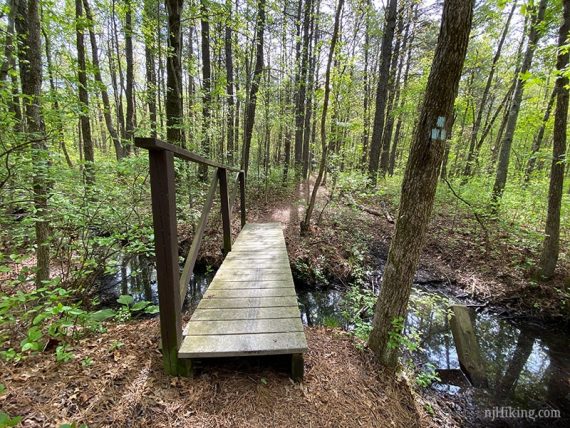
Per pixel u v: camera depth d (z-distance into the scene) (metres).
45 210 3.17
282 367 2.31
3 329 2.27
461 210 8.15
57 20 5.00
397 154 21.75
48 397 1.71
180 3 6.18
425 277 5.89
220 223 7.22
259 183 11.41
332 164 7.93
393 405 2.40
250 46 9.58
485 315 4.90
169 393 1.92
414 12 10.75
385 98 10.52
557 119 4.80
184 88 12.80
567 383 3.55
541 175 9.22
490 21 9.82
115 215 3.85
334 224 7.98
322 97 8.12
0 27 3.75
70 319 2.24
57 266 4.19
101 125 15.95
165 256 1.90
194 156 2.33
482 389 3.30
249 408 1.93
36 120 3.31
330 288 5.70
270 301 2.88
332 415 2.02
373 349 2.93
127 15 8.46
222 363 2.27
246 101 9.81
